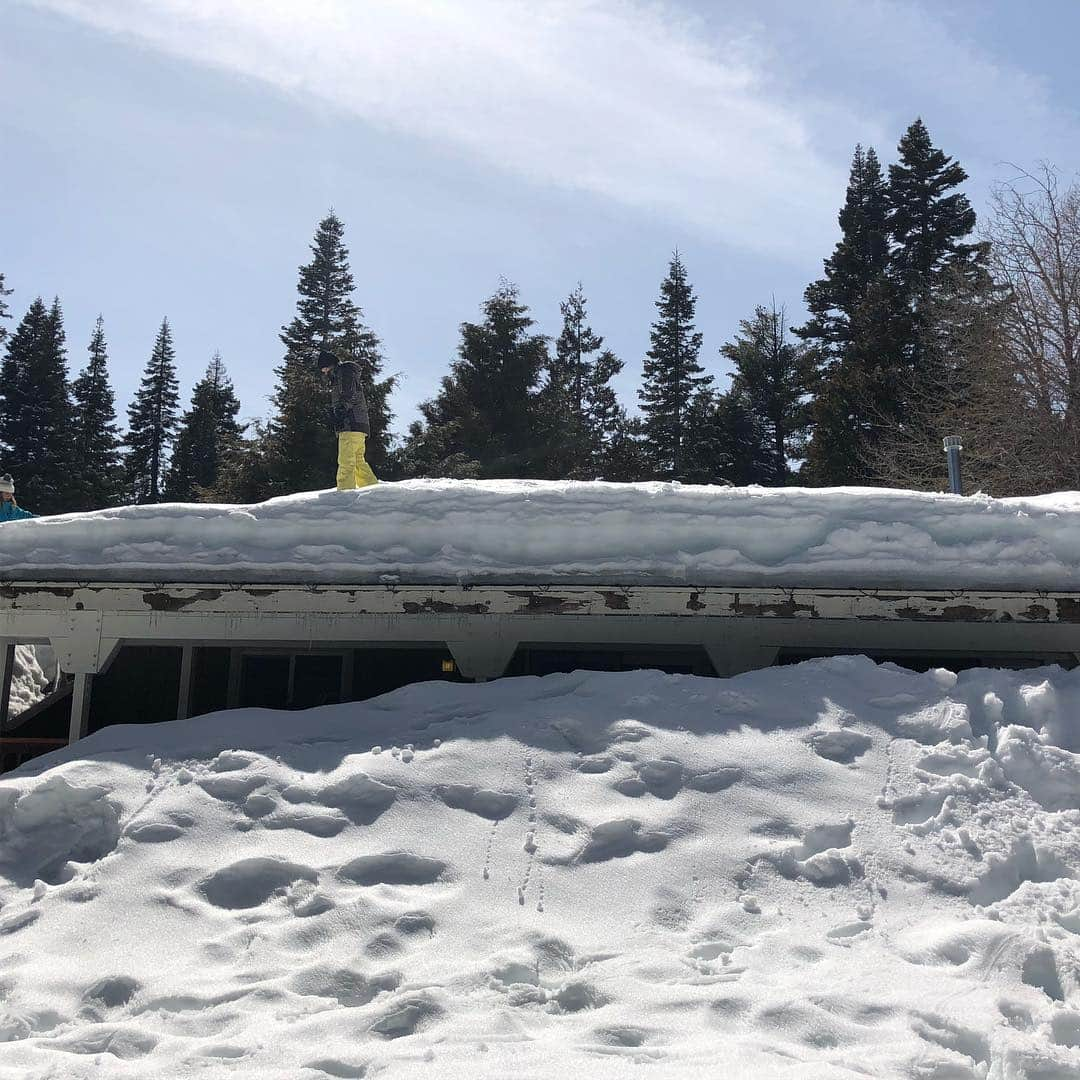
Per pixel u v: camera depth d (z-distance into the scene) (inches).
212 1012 150.0
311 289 2139.5
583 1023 141.6
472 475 1370.6
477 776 219.5
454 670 350.3
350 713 260.1
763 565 293.6
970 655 332.5
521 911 177.3
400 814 207.9
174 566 300.4
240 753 233.5
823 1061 130.0
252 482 1332.4
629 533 297.0
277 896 184.7
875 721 238.4
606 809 205.8
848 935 171.9
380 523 301.0
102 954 170.9
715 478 1780.3
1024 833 198.7
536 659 346.9
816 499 296.7
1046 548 291.4
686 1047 132.7
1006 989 153.3
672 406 2041.1
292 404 1327.5
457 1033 138.9
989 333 983.6
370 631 301.9
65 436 2031.3
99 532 304.7
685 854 192.1
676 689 256.1
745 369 1845.5
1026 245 979.3
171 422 2518.5
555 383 1638.8
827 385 1387.8
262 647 345.7
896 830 200.5
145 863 196.4
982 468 965.8
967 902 181.3
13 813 219.6
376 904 178.2
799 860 191.6
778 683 258.1
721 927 171.8
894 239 1647.4
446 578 295.9
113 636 304.5
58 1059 136.6
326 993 155.4
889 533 293.6
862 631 299.1
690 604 294.7
